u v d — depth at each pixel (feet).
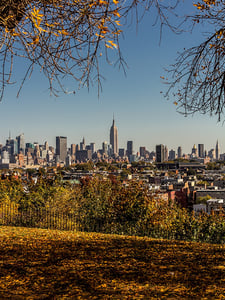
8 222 43.45
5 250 24.48
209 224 36.94
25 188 49.93
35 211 43.11
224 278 17.40
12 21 11.75
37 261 21.03
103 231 40.14
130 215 38.93
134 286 15.99
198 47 19.45
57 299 14.14
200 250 25.39
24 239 29.35
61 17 12.37
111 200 40.81
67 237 30.81
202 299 14.14
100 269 19.15
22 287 15.92
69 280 16.97
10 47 11.69
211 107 20.35
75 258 21.88
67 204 42.98
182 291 15.21
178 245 27.61
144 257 22.53
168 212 39.14
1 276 17.76
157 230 37.99
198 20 18.58
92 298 14.24
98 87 11.87
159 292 15.05
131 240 29.73
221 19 18.74
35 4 12.19
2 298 14.25
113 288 15.67
